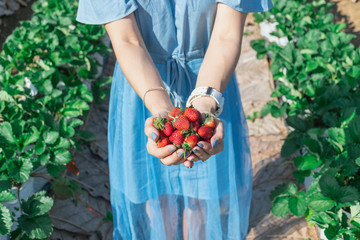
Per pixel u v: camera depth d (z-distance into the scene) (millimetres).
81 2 1817
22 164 2494
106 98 4324
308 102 3791
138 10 1808
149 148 1555
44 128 2785
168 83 2006
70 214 3027
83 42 4004
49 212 2980
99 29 4344
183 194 2238
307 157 2771
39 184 3051
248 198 2484
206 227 2305
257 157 3568
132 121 2076
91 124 3945
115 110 2234
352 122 2625
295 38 4523
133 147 2109
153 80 1713
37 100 3334
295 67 3738
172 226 2385
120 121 2172
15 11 5805
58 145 2738
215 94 1684
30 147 2887
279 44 4852
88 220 3033
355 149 2535
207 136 1497
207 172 2154
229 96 2188
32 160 2615
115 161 2270
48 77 3533
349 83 3299
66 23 4258
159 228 2289
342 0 5742
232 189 2268
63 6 4660
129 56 1732
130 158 2129
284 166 3445
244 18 1830
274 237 2850
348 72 3434
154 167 2168
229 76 1758
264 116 3996
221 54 1753
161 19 1836
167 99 1704
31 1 6137
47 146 2752
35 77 3338
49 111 3207
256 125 3906
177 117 1488
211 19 1885
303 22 4391
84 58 3877
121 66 1754
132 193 2209
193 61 2014
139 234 2367
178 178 2217
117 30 1760
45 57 3766
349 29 5172
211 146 1497
